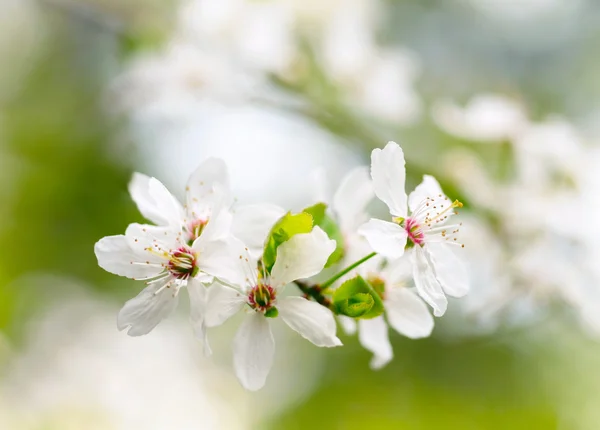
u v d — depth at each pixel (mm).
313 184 274
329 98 379
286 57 371
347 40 384
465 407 427
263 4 376
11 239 439
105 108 399
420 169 347
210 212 262
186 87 366
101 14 379
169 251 257
